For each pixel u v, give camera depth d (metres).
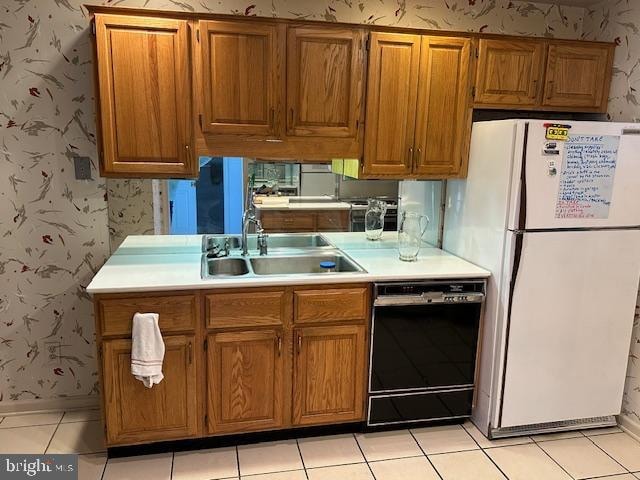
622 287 2.50
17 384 2.65
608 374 2.60
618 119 2.70
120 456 2.32
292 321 2.32
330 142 2.45
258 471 2.24
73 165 2.53
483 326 2.56
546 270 2.39
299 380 2.38
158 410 2.25
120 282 2.15
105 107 2.20
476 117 2.80
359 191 3.00
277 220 2.89
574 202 2.35
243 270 2.71
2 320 2.58
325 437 2.52
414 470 2.28
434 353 2.53
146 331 2.11
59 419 2.62
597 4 2.81
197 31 2.20
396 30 2.39
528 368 2.48
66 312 2.64
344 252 2.88
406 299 2.40
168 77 2.22
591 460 2.40
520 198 2.29
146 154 2.27
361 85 2.42
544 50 2.58
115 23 2.13
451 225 2.88
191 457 2.33
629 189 2.41
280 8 2.58
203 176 2.72
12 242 2.53
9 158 2.46
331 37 2.33
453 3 2.76
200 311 2.21
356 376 2.45
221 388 2.30
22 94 2.42
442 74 2.50
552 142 2.27
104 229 2.62
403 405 2.55
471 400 2.64
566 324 2.47
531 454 2.43
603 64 2.68
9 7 2.33
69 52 2.42
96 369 2.72
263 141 2.37
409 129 2.52
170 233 2.73
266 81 2.30
